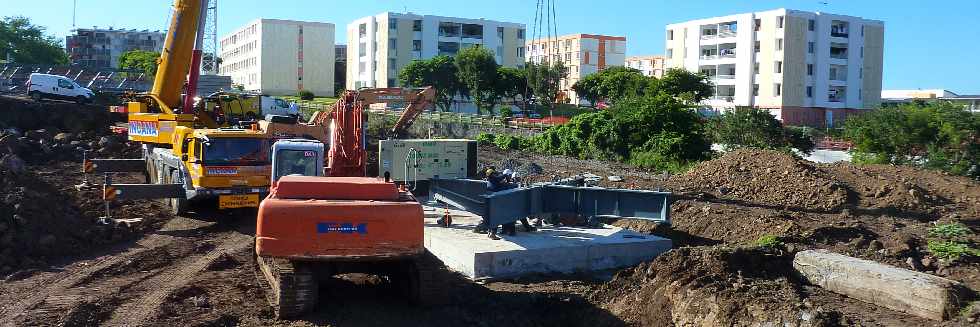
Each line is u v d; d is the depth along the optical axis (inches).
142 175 964.0
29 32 2901.1
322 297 402.6
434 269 386.3
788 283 391.2
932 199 732.0
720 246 448.5
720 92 2765.7
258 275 447.5
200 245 542.0
